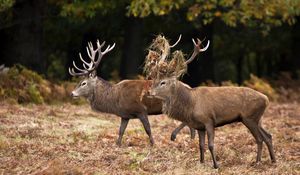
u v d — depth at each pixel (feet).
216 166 79.66
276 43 254.47
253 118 81.20
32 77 145.69
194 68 238.07
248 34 242.78
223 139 104.01
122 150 89.56
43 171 72.43
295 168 81.56
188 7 181.98
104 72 300.61
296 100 185.98
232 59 330.75
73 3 164.86
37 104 138.72
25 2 164.04
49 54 259.39
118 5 176.24
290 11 168.35
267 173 77.51
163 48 84.07
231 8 180.14
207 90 80.53
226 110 79.92
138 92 93.91
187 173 76.43
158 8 158.20
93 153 86.74
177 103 79.46
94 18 196.75
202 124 80.02
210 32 223.71
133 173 75.51
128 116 95.09
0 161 78.89
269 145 82.64
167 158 85.46
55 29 200.75
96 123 117.70
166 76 79.46
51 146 90.27
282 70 296.92
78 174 73.67
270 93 179.63
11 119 112.68
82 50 215.10
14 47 165.68
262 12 166.50
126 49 197.26
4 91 136.05
